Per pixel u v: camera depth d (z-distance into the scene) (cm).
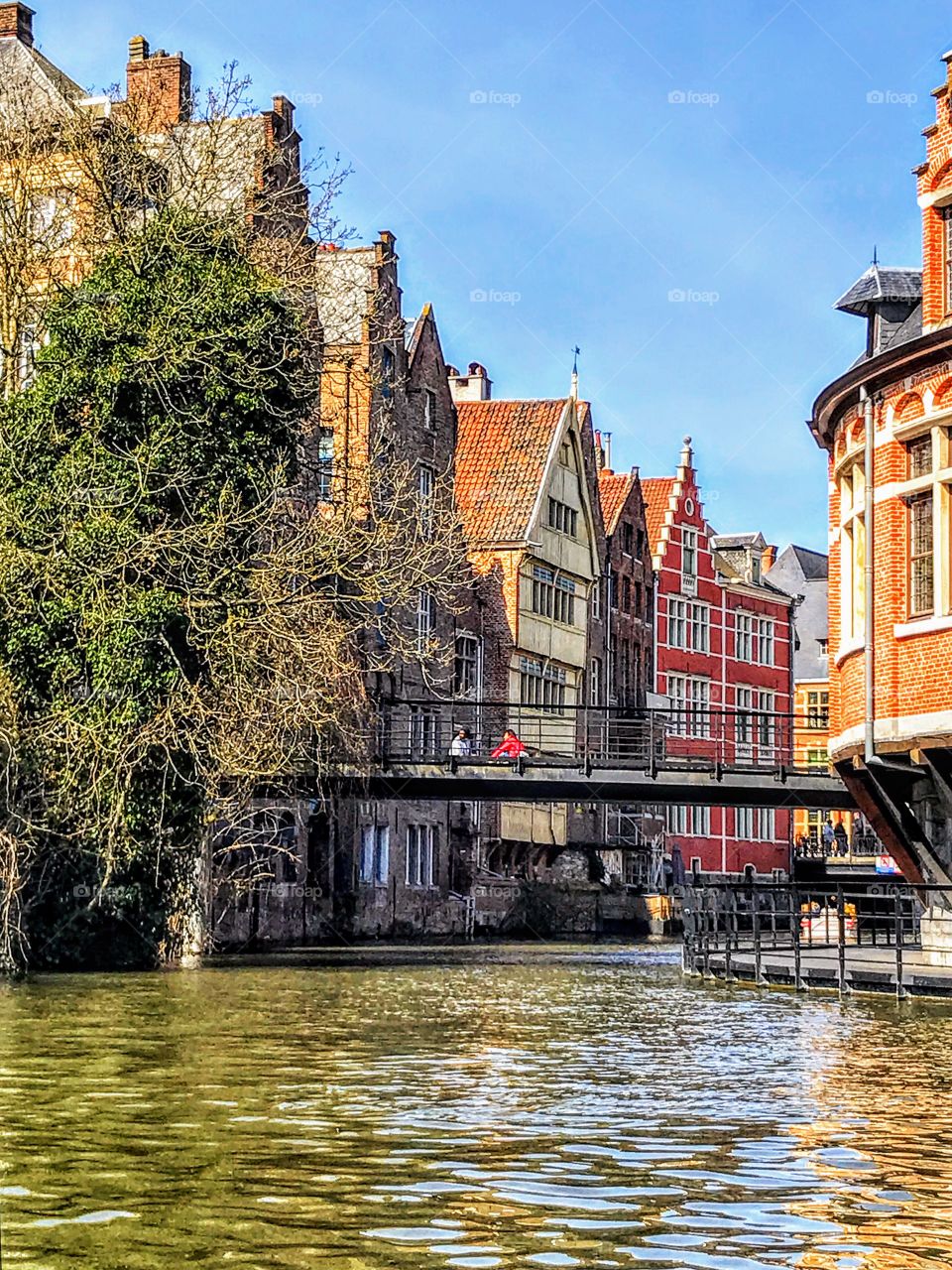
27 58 4256
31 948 2812
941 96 2589
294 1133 1209
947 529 2520
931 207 2603
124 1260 857
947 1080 1541
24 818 2725
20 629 2792
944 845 2669
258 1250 877
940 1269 851
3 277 3112
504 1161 1112
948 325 2473
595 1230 921
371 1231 916
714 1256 872
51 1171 1067
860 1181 1057
